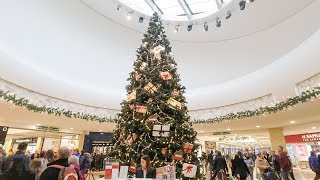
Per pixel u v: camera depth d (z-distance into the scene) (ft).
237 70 33.35
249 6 24.66
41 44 27.27
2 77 23.66
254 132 48.78
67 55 30.83
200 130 49.83
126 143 14.47
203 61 35.40
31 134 48.19
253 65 31.35
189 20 28.32
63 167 9.12
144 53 18.43
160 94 14.87
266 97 30.42
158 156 14.05
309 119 36.94
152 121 14.14
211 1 26.17
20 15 23.54
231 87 34.35
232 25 28.37
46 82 29.25
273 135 45.91
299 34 24.54
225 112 35.14
